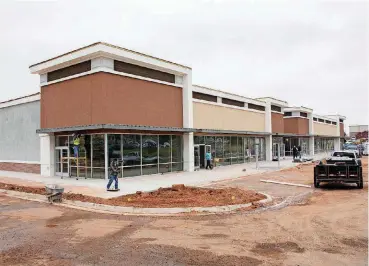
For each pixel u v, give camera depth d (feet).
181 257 24.02
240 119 125.49
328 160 62.08
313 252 24.75
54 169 85.51
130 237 29.43
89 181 70.49
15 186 64.13
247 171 93.71
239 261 23.06
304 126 194.08
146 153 82.53
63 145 84.38
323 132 231.50
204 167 103.91
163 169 87.56
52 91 83.20
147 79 81.30
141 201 45.78
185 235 29.89
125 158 76.89
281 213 38.96
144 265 22.54
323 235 29.17
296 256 23.93
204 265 22.40
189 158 93.25
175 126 90.58
